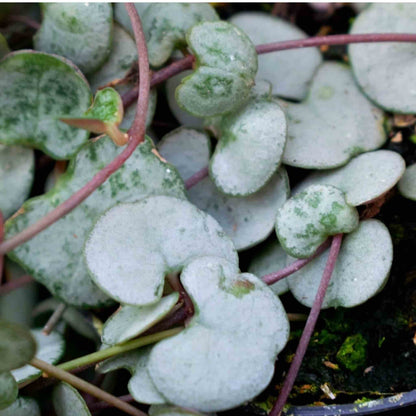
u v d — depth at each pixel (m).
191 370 0.20
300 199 0.21
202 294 0.20
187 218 0.21
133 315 0.21
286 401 0.21
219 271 0.21
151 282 0.21
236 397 0.20
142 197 0.21
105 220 0.21
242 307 0.21
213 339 0.20
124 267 0.21
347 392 0.21
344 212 0.21
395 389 0.21
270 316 0.21
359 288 0.21
